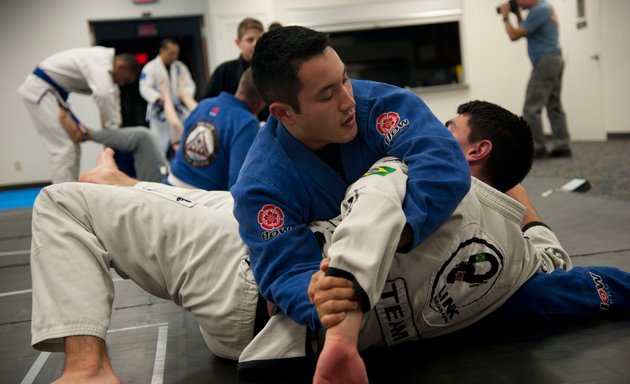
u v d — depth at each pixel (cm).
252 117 235
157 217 119
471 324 126
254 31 365
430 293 113
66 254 111
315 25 801
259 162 110
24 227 407
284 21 794
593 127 739
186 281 118
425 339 125
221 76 379
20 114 776
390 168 103
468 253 113
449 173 101
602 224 237
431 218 100
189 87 647
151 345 143
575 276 128
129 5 776
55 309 106
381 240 91
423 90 830
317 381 88
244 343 118
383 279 93
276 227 106
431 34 832
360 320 91
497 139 120
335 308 88
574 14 750
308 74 99
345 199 102
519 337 122
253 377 113
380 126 112
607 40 686
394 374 109
